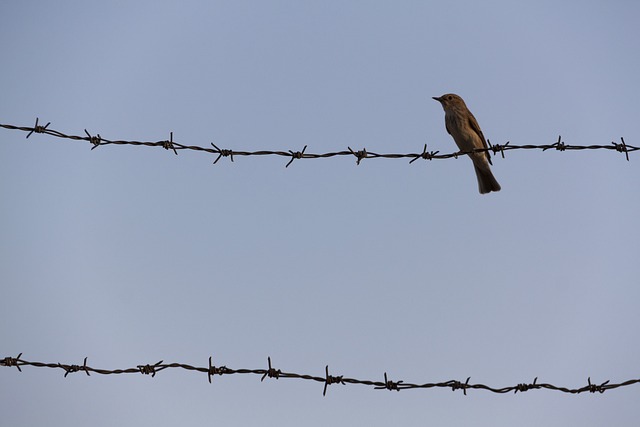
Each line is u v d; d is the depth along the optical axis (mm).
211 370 10852
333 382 11070
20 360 10273
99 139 11836
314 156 12648
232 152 12367
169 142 12188
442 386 11211
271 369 10977
